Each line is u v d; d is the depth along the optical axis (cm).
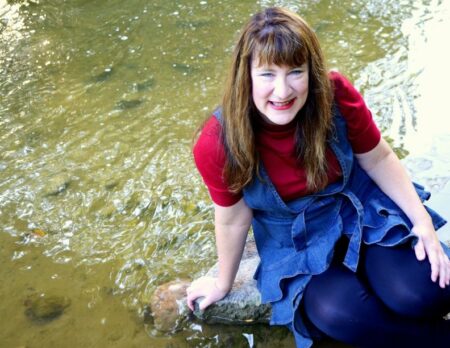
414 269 179
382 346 182
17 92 379
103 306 231
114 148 319
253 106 170
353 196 190
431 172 272
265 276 200
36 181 302
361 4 428
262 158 178
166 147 315
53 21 462
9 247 263
